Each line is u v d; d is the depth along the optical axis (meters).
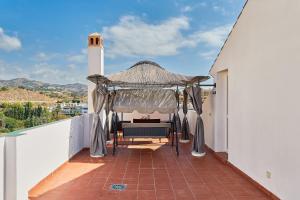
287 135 4.02
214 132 7.97
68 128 6.98
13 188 4.02
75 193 4.71
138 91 8.82
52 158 5.77
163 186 5.12
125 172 6.07
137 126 8.20
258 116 5.00
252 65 5.28
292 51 3.91
